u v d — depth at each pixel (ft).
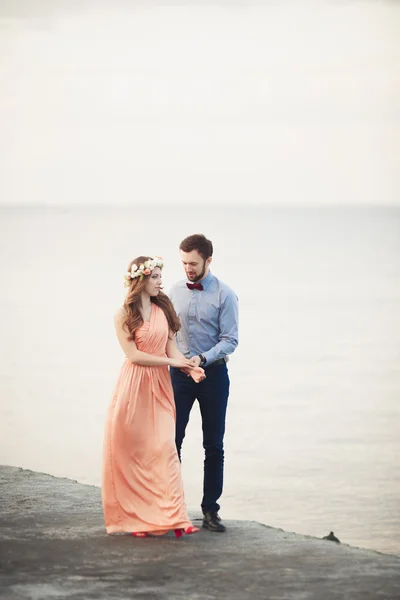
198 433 70.28
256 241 322.34
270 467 60.44
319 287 186.70
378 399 86.69
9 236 339.16
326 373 100.63
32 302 160.76
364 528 48.01
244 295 171.83
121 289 178.70
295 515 50.14
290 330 132.16
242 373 99.25
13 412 77.41
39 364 102.73
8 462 59.72
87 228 391.24
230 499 53.06
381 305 161.38
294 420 76.28
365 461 62.85
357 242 328.49
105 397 84.99
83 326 133.59
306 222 468.34
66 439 67.72
